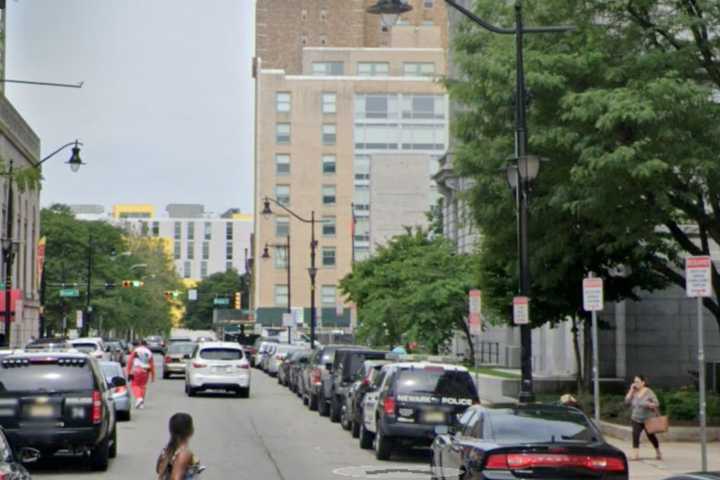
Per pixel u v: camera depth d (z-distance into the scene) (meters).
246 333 118.38
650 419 25.83
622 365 45.94
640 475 23.17
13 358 22.47
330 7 165.25
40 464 25.02
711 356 45.56
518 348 62.38
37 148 96.62
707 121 28.89
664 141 28.16
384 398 26.41
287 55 164.75
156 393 54.00
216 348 51.47
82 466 24.67
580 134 29.62
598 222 32.00
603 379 45.19
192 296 180.25
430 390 26.23
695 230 43.59
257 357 91.31
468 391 26.31
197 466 12.88
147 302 143.50
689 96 27.89
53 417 22.09
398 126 140.12
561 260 36.06
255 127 152.88
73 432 22.20
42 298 89.19
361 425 29.67
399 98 140.38
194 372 50.69
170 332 187.75
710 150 28.73
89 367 22.81
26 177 41.75
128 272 128.62
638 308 45.81
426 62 148.62
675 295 45.69
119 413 37.19
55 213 124.62
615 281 37.88
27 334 92.81
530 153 31.78
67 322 119.50
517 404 18.14
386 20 27.19
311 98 139.62
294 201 138.75
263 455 27.64
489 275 39.81
